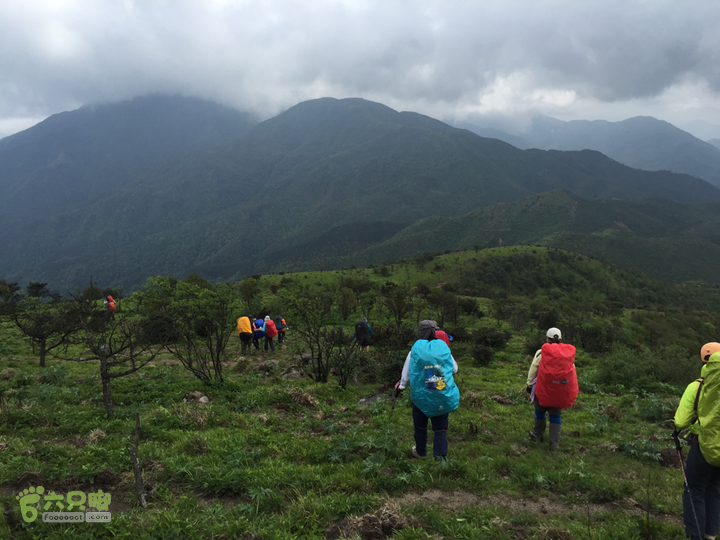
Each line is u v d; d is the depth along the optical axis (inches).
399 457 234.7
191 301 408.2
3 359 587.2
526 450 264.7
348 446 245.9
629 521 169.6
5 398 327.3
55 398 342.0
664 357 585.6
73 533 142.2
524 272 4510.3
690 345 1625.2
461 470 216.1
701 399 146.8
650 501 193.3
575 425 328.8
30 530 142.6
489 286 3885.3
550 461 242.5
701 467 151.3
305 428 294.7
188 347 412.2
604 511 184.4
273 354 681.0
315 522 161.0
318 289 2404.0
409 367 217.6
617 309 3051.2
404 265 4156.0
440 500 190.7
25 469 192.1
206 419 292.0
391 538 155.2
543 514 182.4
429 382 208.4
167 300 740.7
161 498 179.9
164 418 291.4
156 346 663.8
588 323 1253.7
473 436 289.0
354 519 164.7
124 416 298.2
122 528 148.6
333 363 471.2
